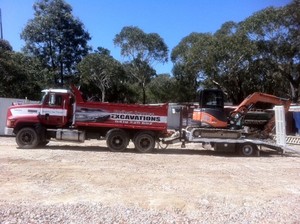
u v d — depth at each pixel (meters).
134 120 18.73
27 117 18.48
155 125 18.84
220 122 19.33
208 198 9.33
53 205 8.24
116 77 58.81
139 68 62.81
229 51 43.00
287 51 42.84
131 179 11.42
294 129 31.33
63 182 10.71
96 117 18.58
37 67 46.56
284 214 8.02
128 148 20.33
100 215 7.58
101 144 22.06
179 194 9.63
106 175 11.96
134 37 60.06
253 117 20.69
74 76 59.97
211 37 45.41
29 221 7.06
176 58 57.88
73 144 21.50
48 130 18.64
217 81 45.62
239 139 19.14
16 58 42.75
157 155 17.88
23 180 10.79
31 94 42.16
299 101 42.97
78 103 18.56
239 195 9.76
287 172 13.81
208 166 14.83
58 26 58.03
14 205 8.13
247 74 45.69
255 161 17.02
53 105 18.67
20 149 18.11
